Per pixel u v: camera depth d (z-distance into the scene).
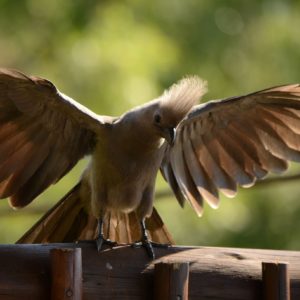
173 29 18.73
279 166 11.88
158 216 11.79
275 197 18.25
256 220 18.09
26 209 16.22
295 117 11.72
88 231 11.70
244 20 19.11
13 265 9.20
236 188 12.05
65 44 18.44
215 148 12.10
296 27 19.30
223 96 18.73
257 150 11.95
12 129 11.16
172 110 11.18
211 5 18.98
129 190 11.53
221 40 18.86
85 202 11.67
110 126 11.40
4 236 17.28
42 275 9.23
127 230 11.77
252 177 11.99
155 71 18.14
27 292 9.17
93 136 11.62
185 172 12.14
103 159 11.45
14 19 18.69
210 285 9.75
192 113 11.55
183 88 11.34
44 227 11.45
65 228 11.61
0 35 18.73
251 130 11.94
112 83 17.86
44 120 11.27
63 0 18.64
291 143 11.80
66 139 11.52
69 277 9.08
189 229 17.38
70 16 18.52
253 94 11.48
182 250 9.95
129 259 9.70
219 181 12.10
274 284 9.68
